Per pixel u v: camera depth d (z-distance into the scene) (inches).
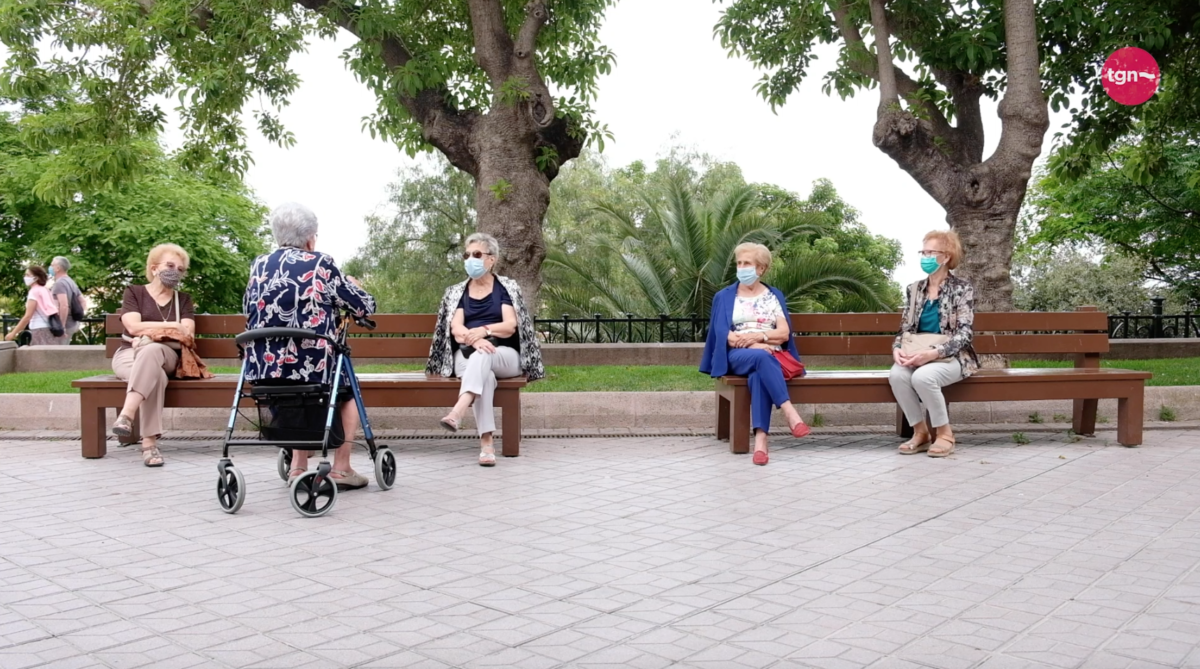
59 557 181.5
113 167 461.1
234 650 135.1
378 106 503.2
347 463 241.6
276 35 429.4
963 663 129.9
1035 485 246.2
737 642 138.1
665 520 210.4
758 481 251.8
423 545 190.2
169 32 435.2
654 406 335.3
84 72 477.4
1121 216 889.5
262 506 223.8
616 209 863.1
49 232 1070.4
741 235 745.6
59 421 327.6
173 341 279.0
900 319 317.4
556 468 268.8
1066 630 142.3
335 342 225.9
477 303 289.0
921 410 293.9
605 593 160.7
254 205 1291.8
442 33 506.6
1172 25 467.2
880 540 193.6
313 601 156.4
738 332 292.8
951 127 457.1
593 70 513.7
